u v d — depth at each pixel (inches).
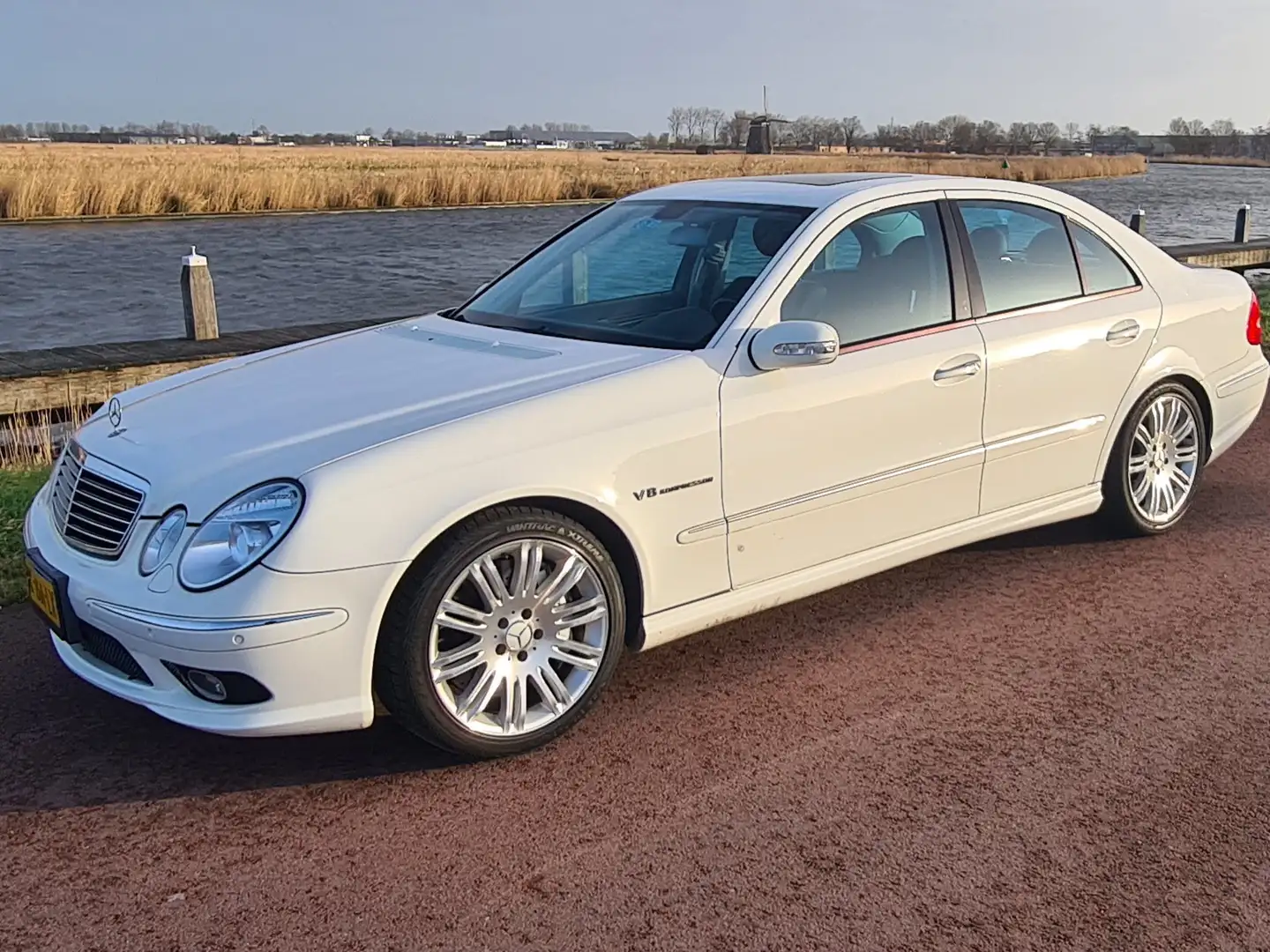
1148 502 203.2
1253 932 102.7
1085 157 3442.4
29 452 283.0
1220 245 683.4
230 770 130.3
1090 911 105.6
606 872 111.1
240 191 1296.8
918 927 103.1
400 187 1411.2
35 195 1160.8
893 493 163.0
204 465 126.2
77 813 121.2
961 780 128.1
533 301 176.1
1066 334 181.0
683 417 140.5
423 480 123.0
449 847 115.4
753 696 148.3
